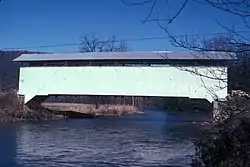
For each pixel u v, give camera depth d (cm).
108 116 4650
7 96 3472
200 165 894
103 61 3228
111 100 6050
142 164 1357
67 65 3347
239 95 582
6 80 5003
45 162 1383
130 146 1867
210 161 766
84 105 5322
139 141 2084
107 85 3105
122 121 3750
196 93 2817
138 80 3012
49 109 4025
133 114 5353
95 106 5241
